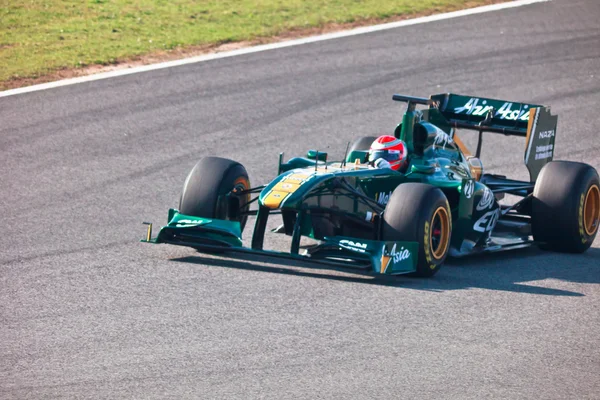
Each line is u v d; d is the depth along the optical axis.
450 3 97.88
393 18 91.12
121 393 21.38
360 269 30.47
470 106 42.44
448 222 32.97
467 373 23.16
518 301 29.56
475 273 33.44
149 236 32.97
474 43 82.50
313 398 21.33
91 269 32.12
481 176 40.06
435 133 37.06
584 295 30.66
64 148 52.56
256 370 22.86
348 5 94.19
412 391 21.92
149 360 23.41
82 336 25.11
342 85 68.50
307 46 79.56
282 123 59.38
